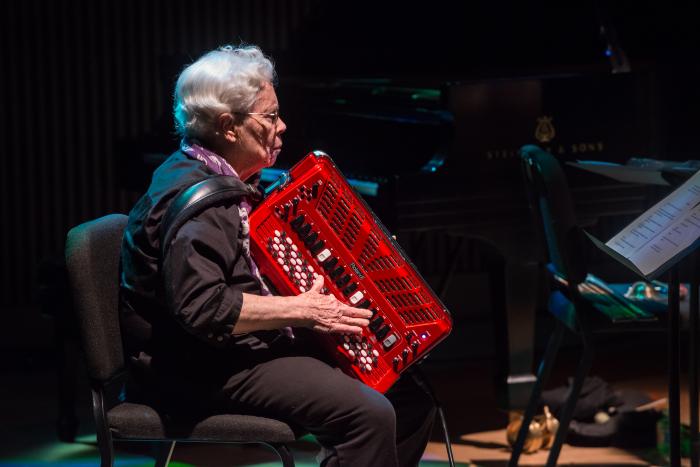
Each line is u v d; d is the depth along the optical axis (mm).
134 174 10594
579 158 9000
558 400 8727
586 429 8469
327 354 5363
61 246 12523
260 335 5223
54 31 12289
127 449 8680
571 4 10805
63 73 12359
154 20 12453
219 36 12547
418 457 5801
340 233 5199
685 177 5945
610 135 9102
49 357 11664
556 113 8906
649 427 8438
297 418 5113
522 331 8797
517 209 8750
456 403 9836
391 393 5812
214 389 5164
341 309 5117
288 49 11578
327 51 11523
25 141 12367
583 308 6875
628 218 12914
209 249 4926
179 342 5156
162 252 4938
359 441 5047
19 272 12445
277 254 5141
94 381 5258
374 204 8469
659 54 12391
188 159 5234
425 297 5297
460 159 8594
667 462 8078
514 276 8773
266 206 5121
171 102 11031
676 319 6184
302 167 5180
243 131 5234
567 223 6785
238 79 5184
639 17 12336
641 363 11031
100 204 12555
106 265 5344
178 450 8594
